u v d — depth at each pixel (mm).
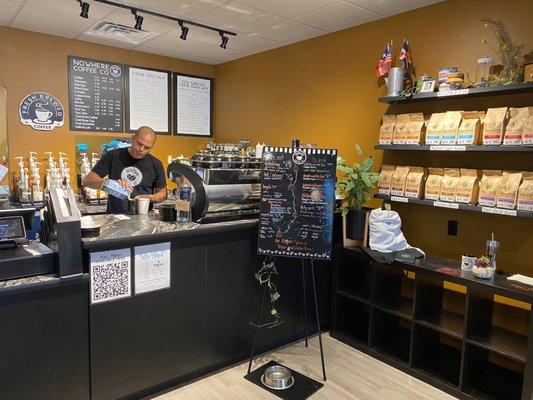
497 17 2861
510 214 2602
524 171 2715
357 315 3664
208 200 2756
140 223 2701
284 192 2852
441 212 3285
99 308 2301
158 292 2539
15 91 4215
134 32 4191
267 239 2859
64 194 2227
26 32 4211
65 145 4570
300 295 3373
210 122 5664
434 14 3238
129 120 4996
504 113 2682
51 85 4418
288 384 2746
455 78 2928
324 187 2838
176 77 5316
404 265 2922
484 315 2834
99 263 2271
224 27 3959
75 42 4520
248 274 3004
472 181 2842
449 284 3234
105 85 4770
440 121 3000
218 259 2818
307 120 4375
